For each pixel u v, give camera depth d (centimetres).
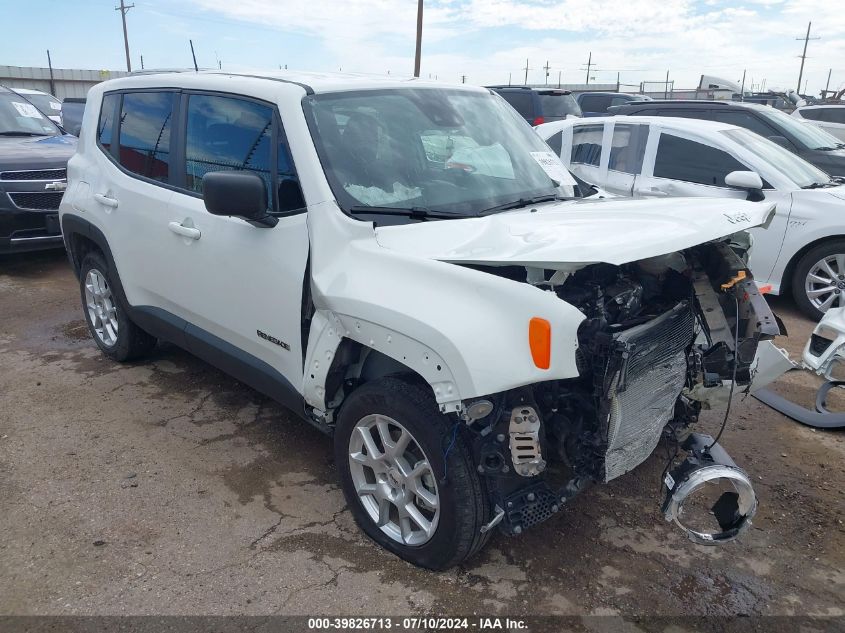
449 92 387
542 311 235
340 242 292
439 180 331
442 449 260
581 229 268
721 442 402
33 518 318
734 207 295
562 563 295
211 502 333
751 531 320
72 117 1491
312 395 308
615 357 247
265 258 324
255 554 296
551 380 255
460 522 262
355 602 269
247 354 362
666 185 689
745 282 309
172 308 411
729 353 306
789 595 279
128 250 430
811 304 642
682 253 311
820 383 492
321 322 298
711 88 2512
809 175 674
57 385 462
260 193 297
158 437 395
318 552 298
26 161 729
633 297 286
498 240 265
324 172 305
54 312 622
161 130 405
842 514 334
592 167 762
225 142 357
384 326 263
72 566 286
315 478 356
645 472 365
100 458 371
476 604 269
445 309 249
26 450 378
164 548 299
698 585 283
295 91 330
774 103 2066
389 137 335
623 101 1819
